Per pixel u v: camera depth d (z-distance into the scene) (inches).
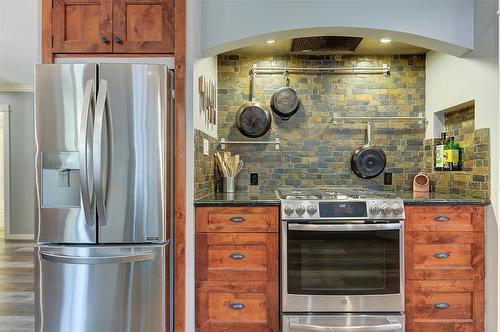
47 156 69.4
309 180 109.3
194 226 76.7
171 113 73.9
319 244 76.4
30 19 100.0
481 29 76.2
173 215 74.7
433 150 102.7
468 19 78.4
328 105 109.3
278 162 109.3
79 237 69.2
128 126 69.0
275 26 78.2
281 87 108.9
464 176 86.5
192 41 75.1
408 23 77.5
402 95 108.6
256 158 109.5
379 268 76.2
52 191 69.5
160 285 70.3
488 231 76.4
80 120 67.6
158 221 70.1
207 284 76.9
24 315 93.9
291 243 76.2
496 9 71.9
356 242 76.2
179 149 74.6
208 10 80.0
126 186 69.2
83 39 75.2
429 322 76.9
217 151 108.4
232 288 76.9
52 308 69.3
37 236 69.6
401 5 77.5
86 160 65.8
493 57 73.5
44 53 75.1
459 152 92.5
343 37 92.7
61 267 69.0
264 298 77.1
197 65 78.5
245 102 109.0
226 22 79.6
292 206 76.1
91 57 75.6
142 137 69.3
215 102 104.9
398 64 108.6
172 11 74.9
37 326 69.7
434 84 101.6
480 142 79.2
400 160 108.4
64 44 75.1
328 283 76.4
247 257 77.4
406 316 77.0
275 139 109.1
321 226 74.9
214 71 103.0
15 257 149.6
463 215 77.1
